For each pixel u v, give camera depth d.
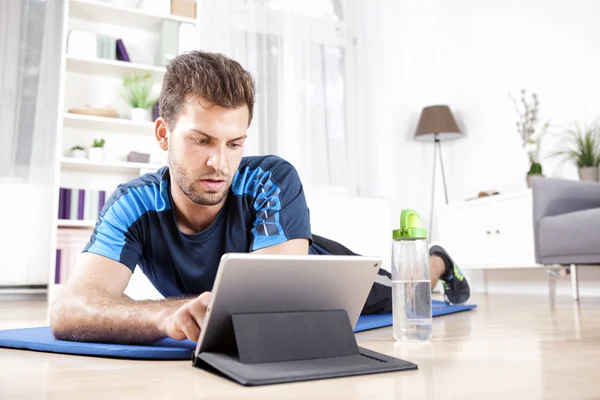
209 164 1.00
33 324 1.58
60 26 3.40
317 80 3.88
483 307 2.24
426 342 1.11
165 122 1.05
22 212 3.23
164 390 0.65
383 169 4.08
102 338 0.99
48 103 3.35
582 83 3.35
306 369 0.72
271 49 3.74
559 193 2.60
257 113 3.63
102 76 3.52
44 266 3.24
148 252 1.21
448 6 4.46
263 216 1.17
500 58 3.96
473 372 0.75
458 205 3.61
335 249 1.65
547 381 0.69
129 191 1.18
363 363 0.77
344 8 4.16
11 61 3.31
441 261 2.06
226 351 0.81
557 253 2.46
